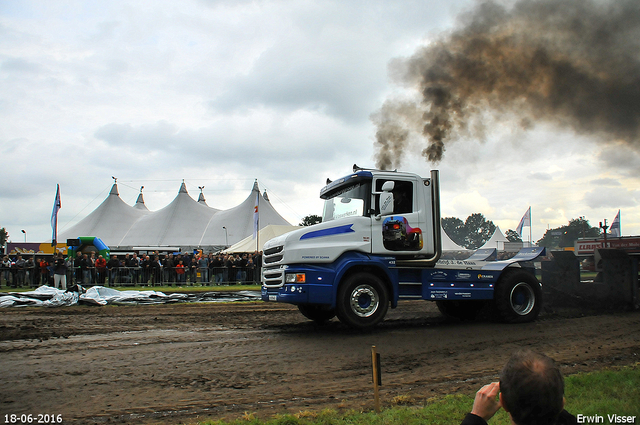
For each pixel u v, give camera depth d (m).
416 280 9.60
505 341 8.09
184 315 11.17
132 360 6.54
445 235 31.83
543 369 1.79
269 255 9.43
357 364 6.45
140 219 50.38
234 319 10.63
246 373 5.92
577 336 8.50
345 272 8.74
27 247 38.91
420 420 3.93
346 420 4.01
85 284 20.02
